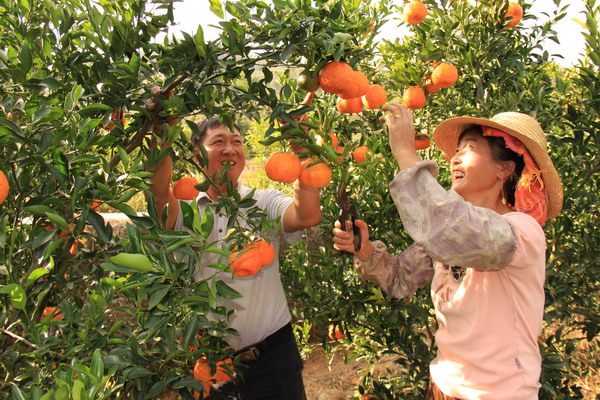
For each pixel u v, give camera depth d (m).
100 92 1.48
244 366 2.27
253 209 1.62
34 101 1.29
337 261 2.67
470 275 1.45
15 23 1.49
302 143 1.57
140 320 1.54
